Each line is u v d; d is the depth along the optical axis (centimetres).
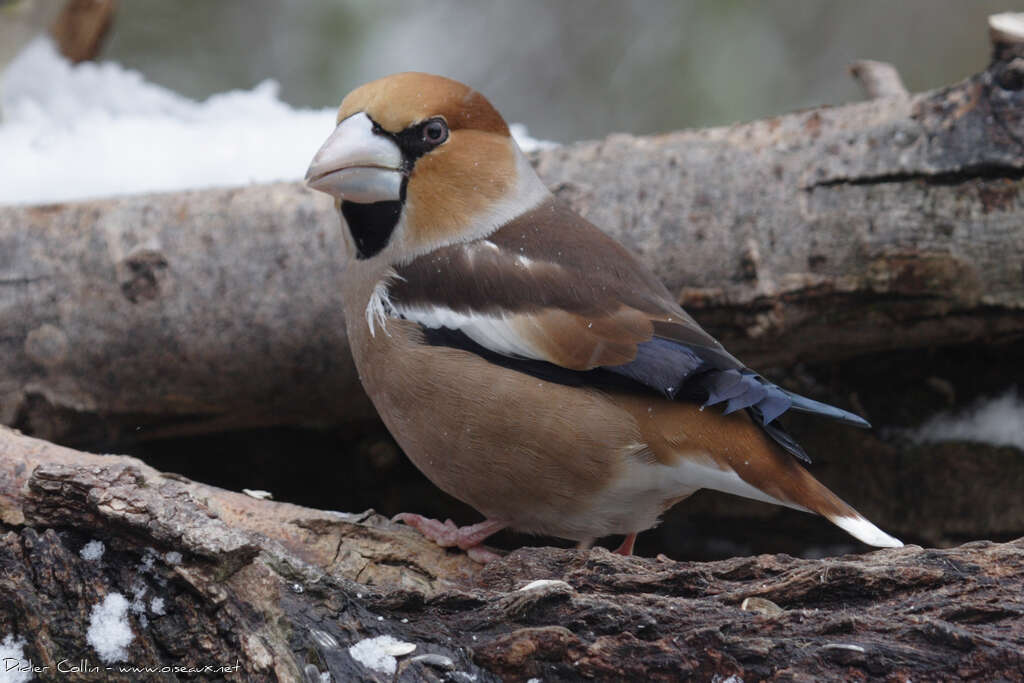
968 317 817
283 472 975
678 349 632
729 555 945
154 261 861
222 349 868
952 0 1576
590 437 626
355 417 938
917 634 507
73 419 880
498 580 577
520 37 1602
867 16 1558
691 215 842
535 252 674
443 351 645
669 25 1561
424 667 506
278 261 867
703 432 623
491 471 648
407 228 684
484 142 698
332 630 514
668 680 506
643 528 693
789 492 618
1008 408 903
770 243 827
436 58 1572
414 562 589
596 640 514
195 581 499
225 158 977
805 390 930
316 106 1488
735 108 1520
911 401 919
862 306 824
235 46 1512
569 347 630
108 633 503
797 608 539
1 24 1124
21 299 858
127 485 511
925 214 796
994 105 783
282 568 520
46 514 516
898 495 909
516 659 510
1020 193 778
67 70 1161
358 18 1520
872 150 813
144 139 995
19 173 946
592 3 1600
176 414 906
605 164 877
